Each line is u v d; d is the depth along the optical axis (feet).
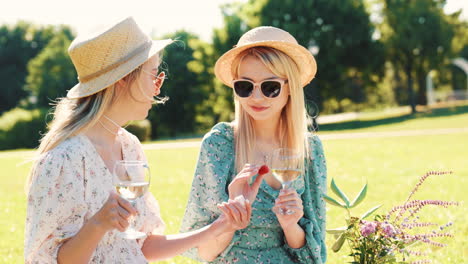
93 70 7.38
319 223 9.78
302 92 9.43
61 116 7.55
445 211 23.47
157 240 8.35
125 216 6.00
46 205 6.80
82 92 7.37
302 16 145.59
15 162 56.95
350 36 147.02
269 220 9.07
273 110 9.27
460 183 33.53
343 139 79.41
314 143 9.93
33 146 123.54
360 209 24.16
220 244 8.94
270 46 9.16
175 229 21.08
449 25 167.84
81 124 7.29
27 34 226.38
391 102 217.77
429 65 171.01
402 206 10.30
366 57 152.05
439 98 201.05
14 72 217.97
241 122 9.64
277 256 9.11
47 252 6.70
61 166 6.94
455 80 219.61
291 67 9.23
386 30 165.68
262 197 9.14
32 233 6.76
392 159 49.26
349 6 147.13
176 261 16.51
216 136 9.54
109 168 7.70
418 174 38.27
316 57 148.56
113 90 7.53
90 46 7.32
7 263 17.07
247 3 154.30
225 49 145.07
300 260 9.11
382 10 168.55
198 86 166.20
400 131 99.40
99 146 7.58
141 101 7.71
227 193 9.45
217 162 9.39
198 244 8.24
